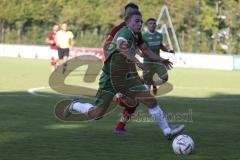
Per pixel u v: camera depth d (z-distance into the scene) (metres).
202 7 88.31
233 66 71.56
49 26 97.12
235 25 84.81
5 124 20.83
